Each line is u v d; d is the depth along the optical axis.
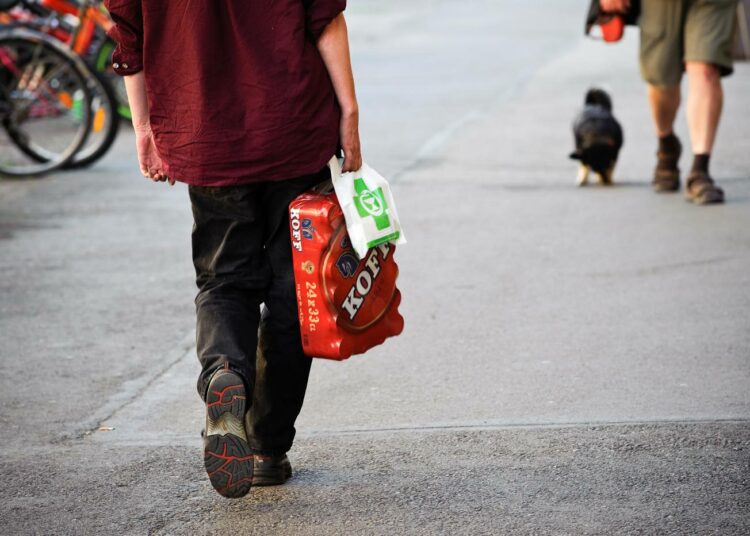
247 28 5.27
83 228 12.50
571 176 14.25
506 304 9.27
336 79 5.41
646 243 10.95
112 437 6.95
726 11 12.09
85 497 6.05
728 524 5.44
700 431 6.56
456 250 10.95
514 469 6.17
